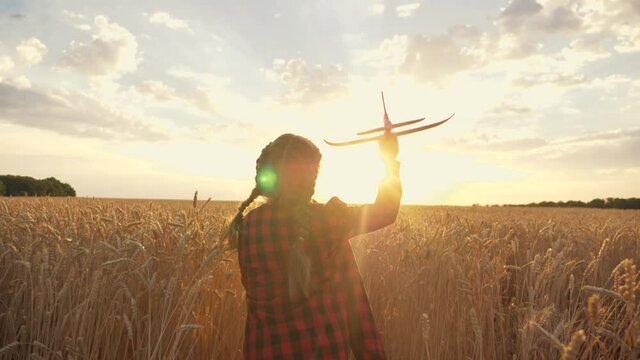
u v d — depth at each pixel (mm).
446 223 5562
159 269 3543
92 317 3178
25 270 3686
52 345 3193
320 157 2047
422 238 4465
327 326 1957
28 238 4199
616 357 2947
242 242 2117
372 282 4293
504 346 3457
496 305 3801
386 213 2018
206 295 3561
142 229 3889
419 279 3820
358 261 4676
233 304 3668
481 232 5383
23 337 3264
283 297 1973
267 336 1981
